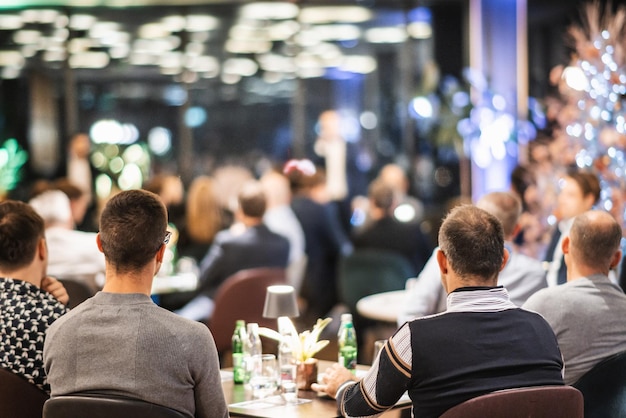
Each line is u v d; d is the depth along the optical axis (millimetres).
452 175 10555
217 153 12078
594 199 5480
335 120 11281
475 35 9992
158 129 12000
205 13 11359
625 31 6488
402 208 7785
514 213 4520
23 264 3322
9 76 11797
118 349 2750
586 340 3498
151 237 2824
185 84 11984
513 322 2811
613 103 6211
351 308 7211
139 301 2814
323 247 8266
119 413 2613
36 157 11805
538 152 6980
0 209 3363
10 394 3045
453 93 9461
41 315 3219
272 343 5488
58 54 11750
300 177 8266
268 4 11039
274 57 11898
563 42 8680
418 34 11141
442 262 2939
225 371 4199
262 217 6977
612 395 3289
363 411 2910
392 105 11484
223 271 6898
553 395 2621
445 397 2705
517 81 9297
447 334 2746
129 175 11477
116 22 11547
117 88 11930
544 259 5867
